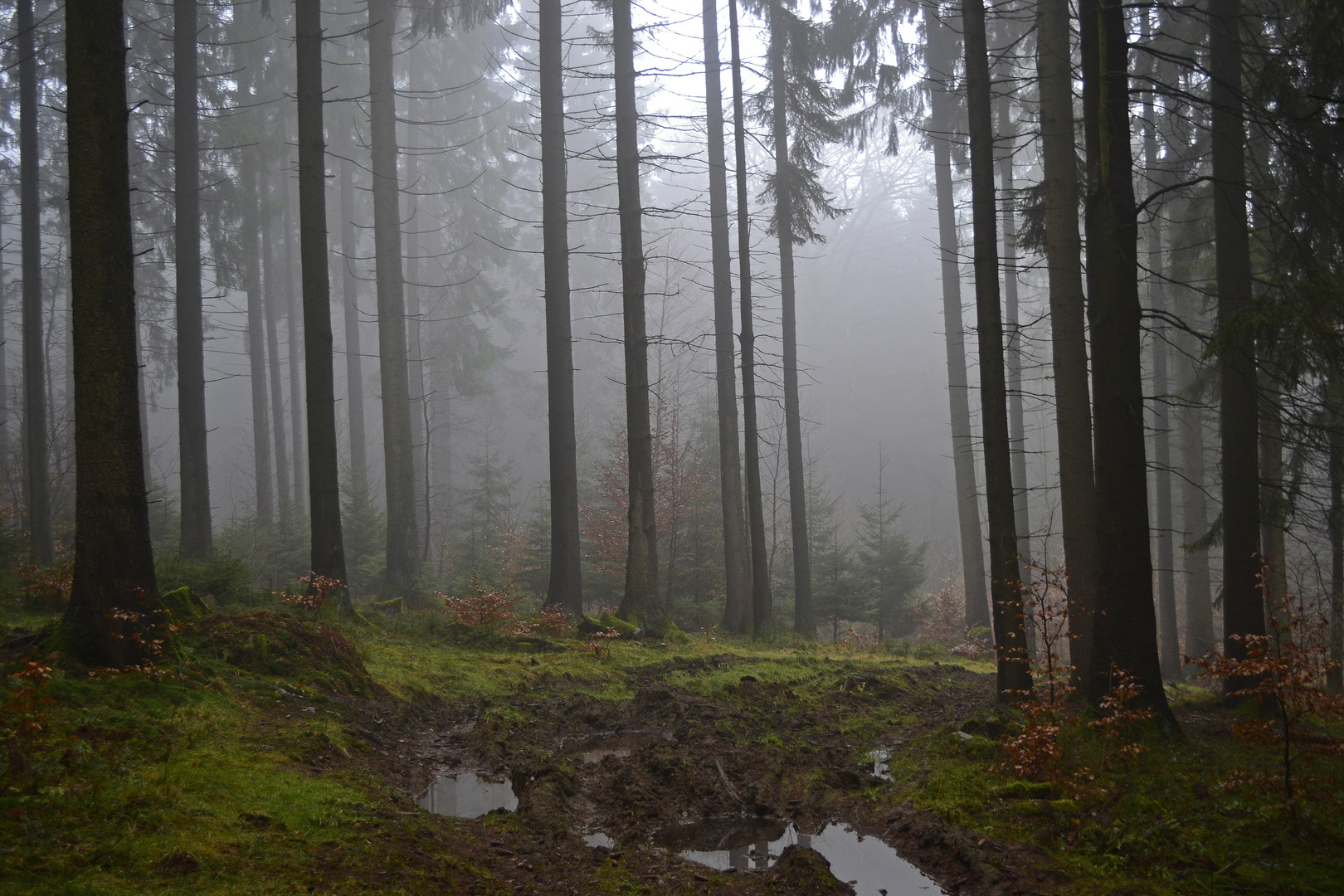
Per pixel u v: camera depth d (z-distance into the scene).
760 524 18.72
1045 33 11.95
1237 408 10.14
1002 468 9.43
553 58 17.38
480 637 13.77
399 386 19.66
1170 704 10.69
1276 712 9.48
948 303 22.88
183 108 18.47
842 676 12.53
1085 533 11.23
